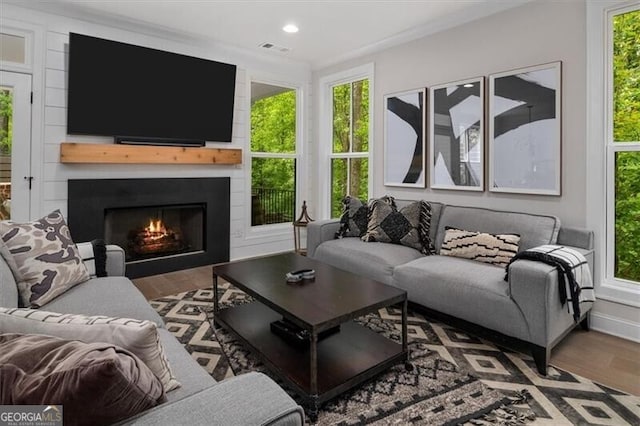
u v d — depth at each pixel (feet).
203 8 11.35
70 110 11.62
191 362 4.59
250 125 15.83
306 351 7.04
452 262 9.43
